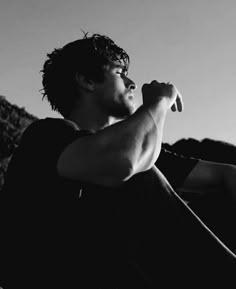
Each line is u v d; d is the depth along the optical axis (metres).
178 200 1.14
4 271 1.19
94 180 1.09
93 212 1.13
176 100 1.34
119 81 1.48
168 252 1.10
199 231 1.11
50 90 1.54
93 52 1.46
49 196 1.13
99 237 1.13
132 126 1.12
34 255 1.14
